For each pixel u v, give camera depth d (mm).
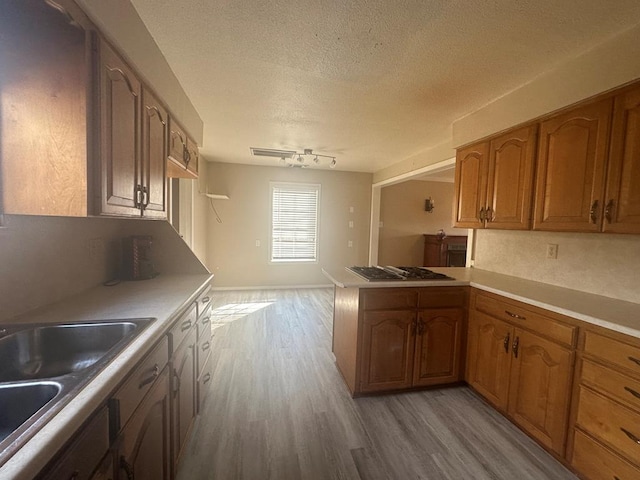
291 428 1859
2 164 1020
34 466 516
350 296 2283
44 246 1382
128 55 1278
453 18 1378
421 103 2334
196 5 1325
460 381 2365
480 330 2182
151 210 1604
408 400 2188
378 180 5395
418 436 1810
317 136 3285
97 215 1088
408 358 2230
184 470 1521
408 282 2195
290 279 5488
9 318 1193
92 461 733
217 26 1471
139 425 988
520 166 2055
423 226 6117
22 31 990
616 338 1351
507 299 1947
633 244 1717
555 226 1821
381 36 1529
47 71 1017
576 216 1699
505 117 2160
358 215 5676
